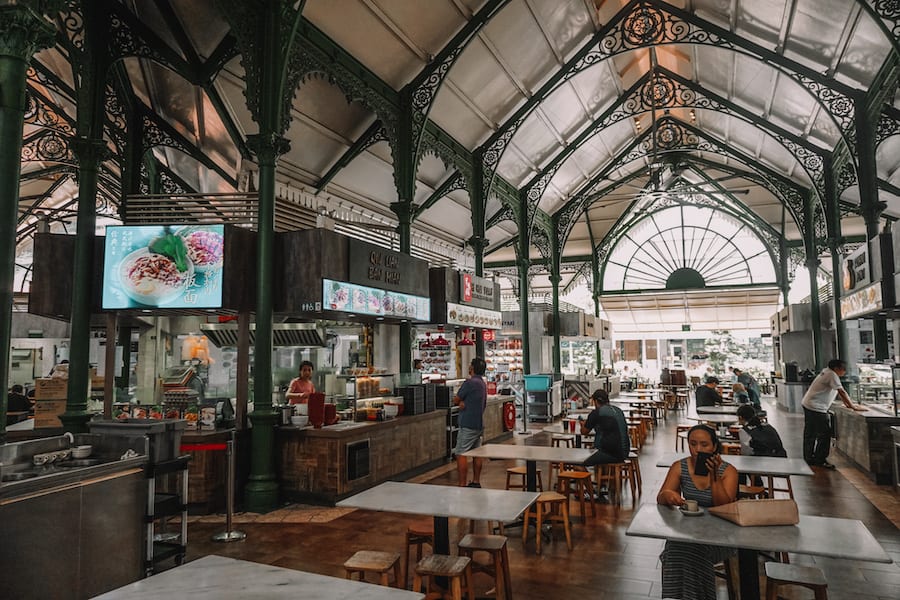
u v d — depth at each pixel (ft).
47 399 29.45
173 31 26.63
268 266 23.20
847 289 36.14
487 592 13.85
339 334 36.35
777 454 20.27
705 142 58.75
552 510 18.48
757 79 41.39
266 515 21.24
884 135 34.78
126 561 13.39
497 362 61.98
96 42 24.40
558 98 45.68
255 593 7.54
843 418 32.48
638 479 24.38
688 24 39.09
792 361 65.21
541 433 44.27
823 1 29.94
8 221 13.83
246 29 23.40
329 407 24.49
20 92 14.15
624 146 61.21
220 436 21.83
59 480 11.85
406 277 30.68
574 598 13.74
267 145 23.27
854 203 53.42
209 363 34.22
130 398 33.04
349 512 21.56
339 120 35.81
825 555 8.89
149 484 14.14
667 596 11.19
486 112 41.91
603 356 91.56
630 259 83.46
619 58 45.27
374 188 44.83
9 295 13.79
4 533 10.80
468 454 19.17
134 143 34.06
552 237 64.44
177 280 22.71
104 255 23.08
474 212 44.62
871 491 24.63
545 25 37.11
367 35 30.40
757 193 69.26
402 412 28.84
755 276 78.33
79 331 22.79
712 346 96.32
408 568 15.15
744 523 10.33
